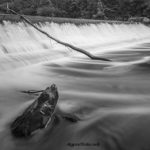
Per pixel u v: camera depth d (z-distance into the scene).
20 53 14.38
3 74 11.43
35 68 13.05
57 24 20.00
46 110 5.94
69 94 8.74
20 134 5.58
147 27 38.19
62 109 7.00
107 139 5.54
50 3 34.53
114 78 11.55
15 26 15.73
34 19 17.55
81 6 37.94
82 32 23.02
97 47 21.86
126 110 7.19
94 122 6.28
